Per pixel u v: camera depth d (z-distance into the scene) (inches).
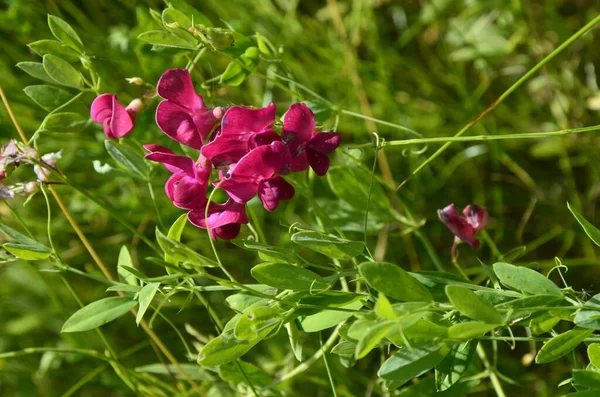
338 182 22.0
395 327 18.0
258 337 19.1
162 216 24.5
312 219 23.8
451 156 25.8
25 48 25.3
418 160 25.6
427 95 26.5
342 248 19.2
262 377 21.5
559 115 25.9
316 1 27.5
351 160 22.4
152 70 24.1
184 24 20.3
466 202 25.8
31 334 25.1
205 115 19.6
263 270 19.0
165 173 23.5
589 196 25.4
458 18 26.6
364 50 26.9
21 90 24.6
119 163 21.8
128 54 24.5
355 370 23.4
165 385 22.6
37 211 24.8
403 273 18.3
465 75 26.8
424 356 18.7
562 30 26.0
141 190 24.9
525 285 18.7
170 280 19.6
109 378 24.3
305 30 26.7
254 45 21.5
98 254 25.0
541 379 23.4
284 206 25.0
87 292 25.1
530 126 26.1
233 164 19.4
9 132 23.9
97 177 24.9
